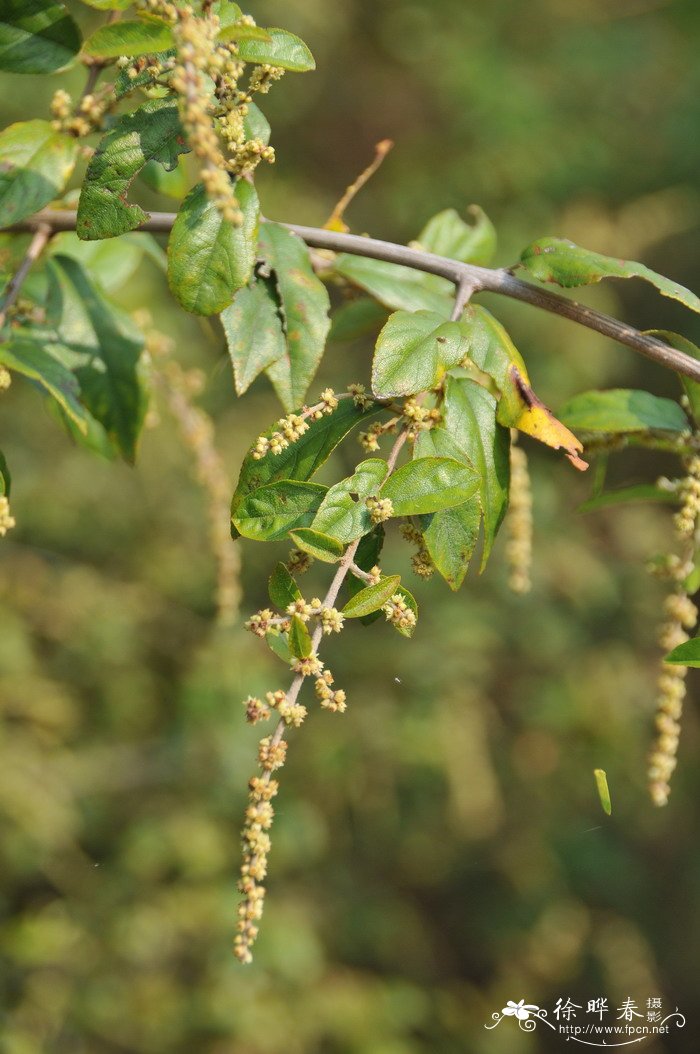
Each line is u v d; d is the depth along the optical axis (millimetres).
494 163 7973
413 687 6855
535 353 7324
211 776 6121
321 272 2080
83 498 6461
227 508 2555
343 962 6477
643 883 7215
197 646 6547
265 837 1312
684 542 1985
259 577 6719
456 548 1464
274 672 6645
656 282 1615
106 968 5480
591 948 6855
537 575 7168
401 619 1376
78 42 1691
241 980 5609
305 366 1657
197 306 1490
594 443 1973
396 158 8289
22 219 1583
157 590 6613
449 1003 6457
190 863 5762
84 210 1521
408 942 6707
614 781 7211
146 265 6410
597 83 8594
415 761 6648
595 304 7523
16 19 1677
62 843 5621
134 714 6242
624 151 8500
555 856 7020
